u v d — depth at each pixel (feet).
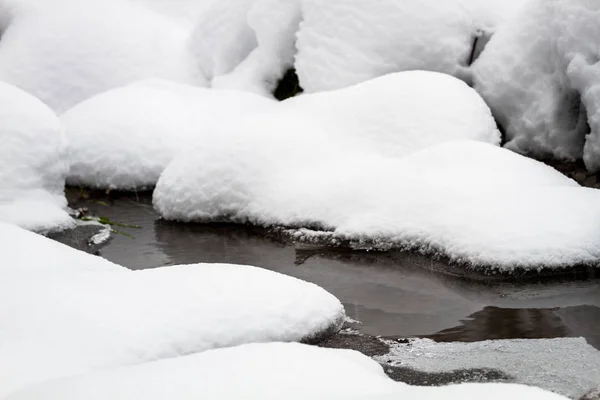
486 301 18.76
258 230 27.14
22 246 18.54
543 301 18.57
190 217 28.73
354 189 25.70
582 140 30.45
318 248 24.52
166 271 16.25
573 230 20.95
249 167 28.48
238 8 42.98
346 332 16.71
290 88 40.81
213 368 10.96
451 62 34.71
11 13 50.62
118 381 10.50
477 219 21.91
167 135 34.53
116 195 33.68
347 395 10.03
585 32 28.58
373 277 21.25
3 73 46.85
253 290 15.21
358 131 30.12
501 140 32.32
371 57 35.53
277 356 11.48
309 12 37.45
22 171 26.89
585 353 14.96
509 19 34.01
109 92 37.91
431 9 35.01
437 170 25.40
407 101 30.12
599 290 19.16
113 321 13.50
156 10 54.75
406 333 16.67
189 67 45.42
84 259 18.76
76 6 49.62
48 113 28.48
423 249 22.52
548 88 31.01
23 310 13.74
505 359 14.82
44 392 10.22
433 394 9.47
